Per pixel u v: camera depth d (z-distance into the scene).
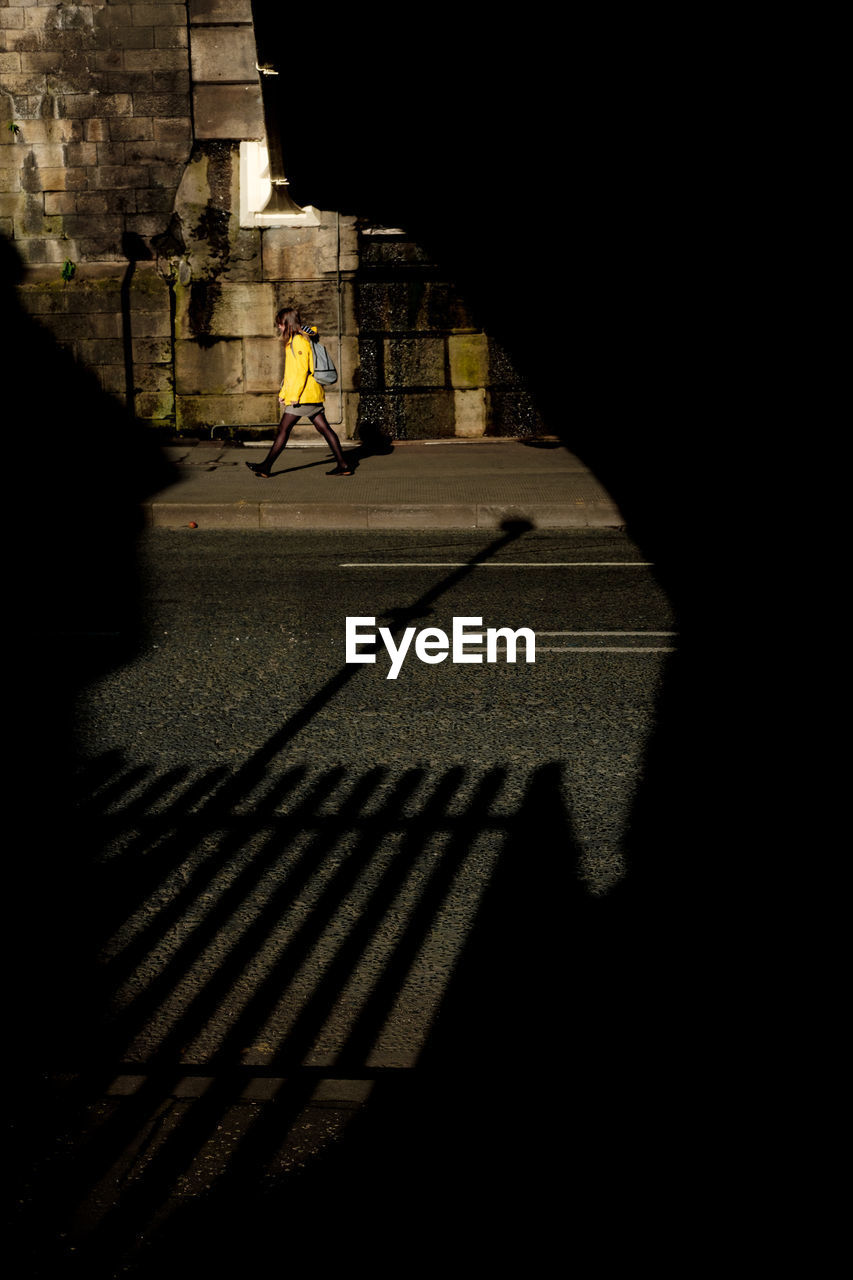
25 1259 2.57
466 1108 3.07
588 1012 3.52
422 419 16.52
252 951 3.88
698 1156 2.89
